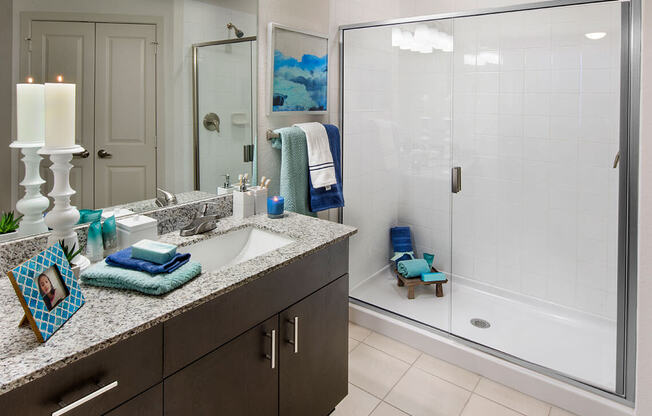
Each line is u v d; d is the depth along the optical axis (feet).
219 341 4.03
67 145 4.03
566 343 7.45
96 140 4.83
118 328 3.18
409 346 8.07
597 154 7.63
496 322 8.21
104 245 4.63
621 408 5.89
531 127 8.23
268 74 6.92
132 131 5.15
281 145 7.13
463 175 9.13
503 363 6.97
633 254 5.80
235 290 4.14
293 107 7.52
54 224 4.10
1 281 4.00
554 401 6.45
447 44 8.71
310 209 7.50
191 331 3.74
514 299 8.95
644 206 5.21
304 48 7.61
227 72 6.26
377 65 9.07
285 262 4.66
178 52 5.52
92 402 3.05
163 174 5.56
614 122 7.37
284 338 4.87
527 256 8.68
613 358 6.89
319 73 8.05
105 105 4.86
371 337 8.40
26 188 4.31
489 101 8.54
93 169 4.85
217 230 5.62
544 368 6.69
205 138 6.05
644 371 5.47
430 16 8.20
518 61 8.09
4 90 4.10
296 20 7.47
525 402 6.54
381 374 7.24
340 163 8.18
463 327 8.03
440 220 9.59
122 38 4.93
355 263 9.36
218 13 5.99
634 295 5.85
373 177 9.50
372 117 9.26
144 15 5.09
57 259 3.47
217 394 4.08
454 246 9.53
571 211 8.07
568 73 7.65
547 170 8.22
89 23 4.64
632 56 5.78
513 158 8.53
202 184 6.11
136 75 5.11
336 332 5.82
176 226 5.76
